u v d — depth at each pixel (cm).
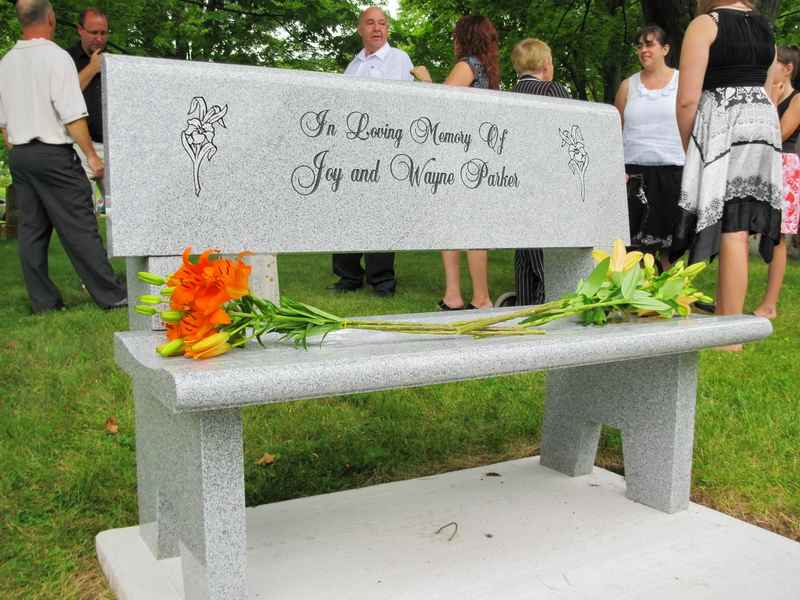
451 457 280
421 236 220
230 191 188
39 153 465
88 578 192
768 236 339
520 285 428
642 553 197
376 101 210
